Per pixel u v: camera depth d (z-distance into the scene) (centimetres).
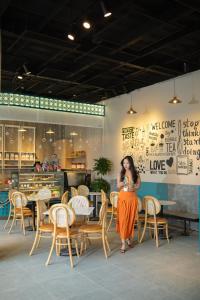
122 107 934
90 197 904
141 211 702
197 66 690
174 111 758
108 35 551
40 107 893
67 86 903
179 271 431
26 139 1091
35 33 534
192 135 709
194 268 444
